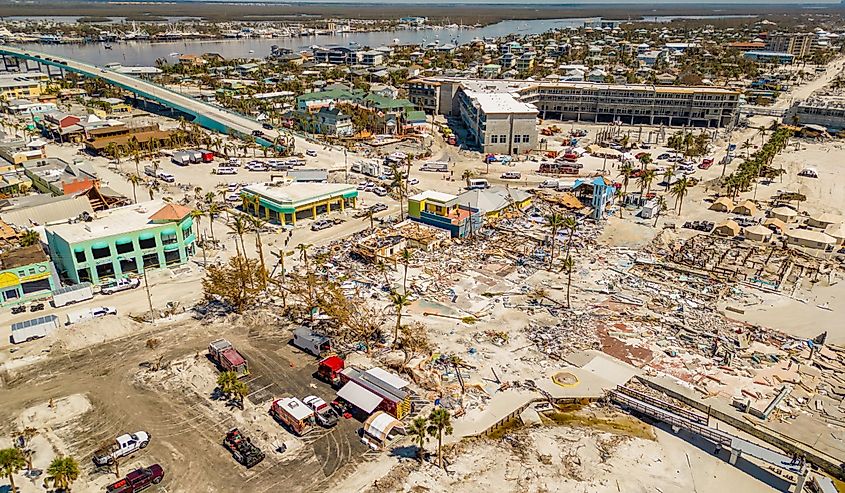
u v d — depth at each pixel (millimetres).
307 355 106062
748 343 109250
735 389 96500
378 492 75625
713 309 122625
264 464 80250
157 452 82375
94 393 95250
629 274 138625
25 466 79125
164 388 96500
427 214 164750
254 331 114062
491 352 106750
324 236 160625
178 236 141000
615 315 119688
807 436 85562
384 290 129375
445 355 105125
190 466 79750
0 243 138250
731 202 182250
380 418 85812
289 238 159375
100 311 118688
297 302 124875
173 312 120938
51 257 140000
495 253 150125
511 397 94688
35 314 119250
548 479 78688
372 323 114812
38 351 106625
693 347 108688
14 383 97625
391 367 101750
